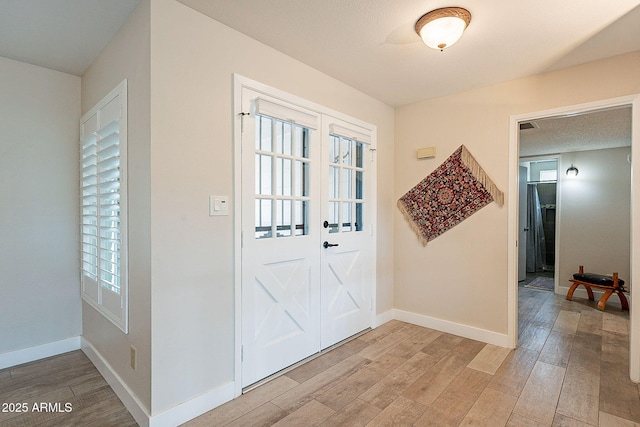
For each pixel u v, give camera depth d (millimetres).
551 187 7027
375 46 2344
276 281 2418
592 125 3672
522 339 3162
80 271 2912
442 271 3332
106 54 2354
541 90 2777
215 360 2047
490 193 3018
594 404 2074
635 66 2385
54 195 2795
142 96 1838
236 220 2133
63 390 2219
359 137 3158
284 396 2146
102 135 2406
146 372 1820
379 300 3490
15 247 2623
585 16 1955
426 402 2090
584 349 2922
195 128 1940
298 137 2600
